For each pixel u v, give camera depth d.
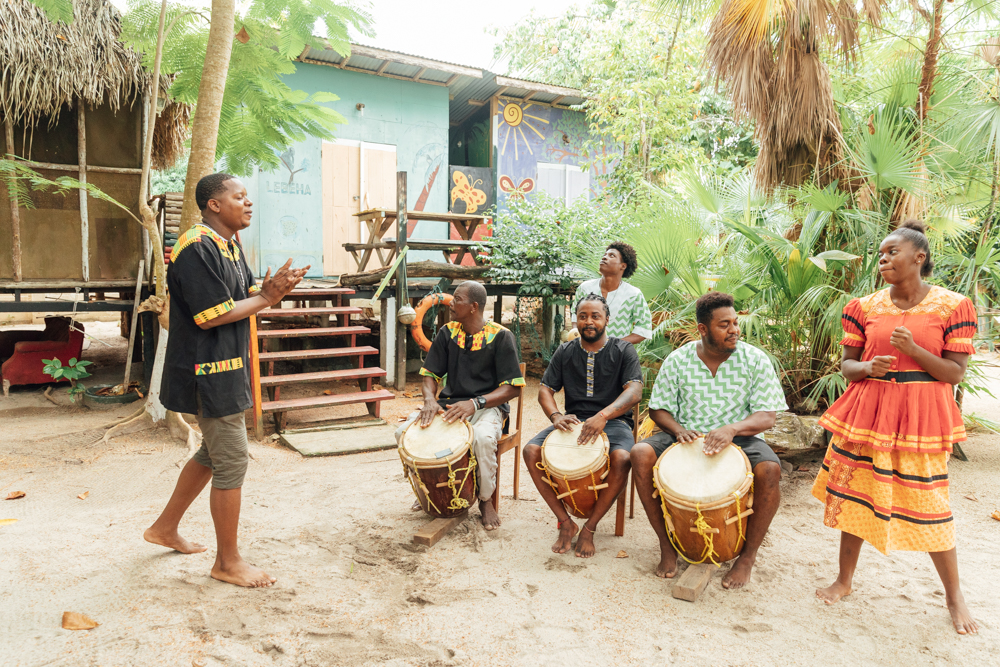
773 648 2.48
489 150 12.47
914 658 2.42
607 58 10.57
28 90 5.54
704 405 3.24
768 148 5.42
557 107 12.82
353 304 10.74
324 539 3.41
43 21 5.35
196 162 4.86
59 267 6.50
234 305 2.68
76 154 6.51
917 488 2.61
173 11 5.27
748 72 5.09
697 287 5.29
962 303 2.59
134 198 6.75
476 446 3.48
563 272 8.40
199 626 2.53
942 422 2.59
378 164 11.05
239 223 2.83
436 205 11.62
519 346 9.73
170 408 2.73
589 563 3.20
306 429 5.62
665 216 5.37
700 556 2.96
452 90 12.10
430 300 5.58
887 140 4.75
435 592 2.87
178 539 3.14
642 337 4.17
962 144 5.00
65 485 4.13
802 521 3.80
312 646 2.44
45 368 6.43
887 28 5.50
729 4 5.05
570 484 3.15
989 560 3.25
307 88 10.41
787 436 4.44
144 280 6.77
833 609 2.77
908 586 2.98
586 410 3.62
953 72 5.23
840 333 4.84
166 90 6.36
